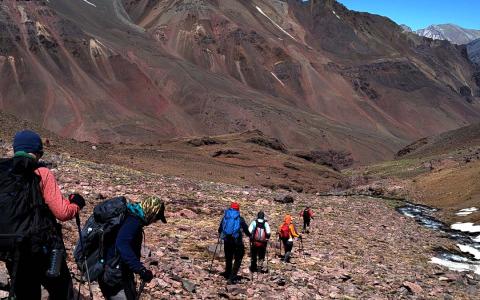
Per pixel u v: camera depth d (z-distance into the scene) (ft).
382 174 378.12
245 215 96.22
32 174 17.28
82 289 29.76
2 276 26.86
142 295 33.14
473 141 510.17
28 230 16.69
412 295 53.36
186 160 357.61
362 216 138.72
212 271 46.44
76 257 20.35
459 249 110.93
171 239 58.34
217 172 329.31
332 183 403.75
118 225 20.03
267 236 49.88
